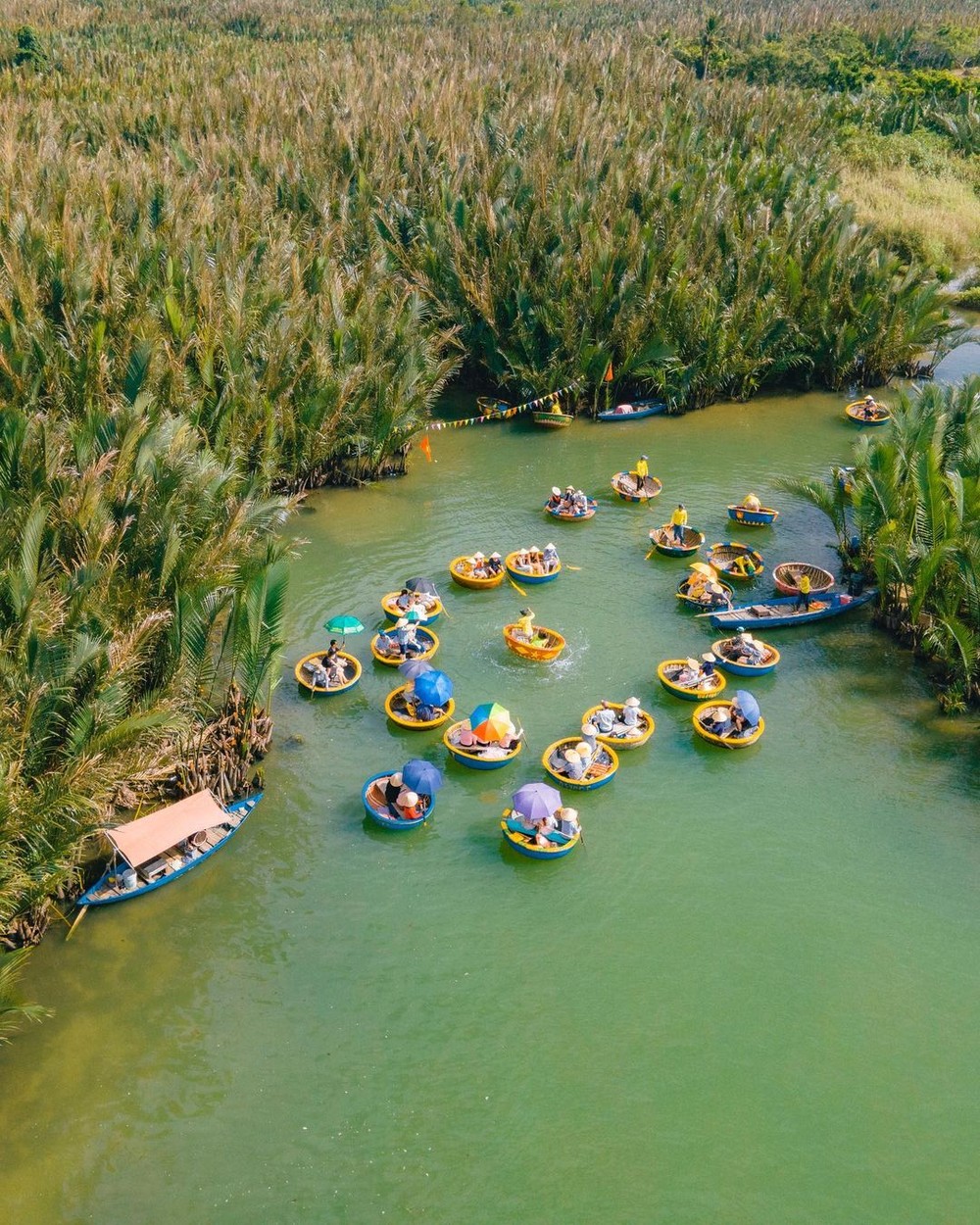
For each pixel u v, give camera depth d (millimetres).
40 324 37250
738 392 54750
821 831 26094
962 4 169250
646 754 28656
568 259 50875
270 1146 18688
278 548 27938
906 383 56719
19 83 76875
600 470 46156
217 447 37219
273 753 28156
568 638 33500
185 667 25188
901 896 24281
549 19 141375
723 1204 17984
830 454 48219
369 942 22797
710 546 39375
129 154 57312
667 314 51000
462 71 83938
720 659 31703
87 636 22109
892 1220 17859
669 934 23203
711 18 117125
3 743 20219
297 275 44344
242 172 57500
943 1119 19562
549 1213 17766
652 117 75875
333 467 43875
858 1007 21625
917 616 32438
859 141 86062
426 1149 18734
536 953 22672
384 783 26484
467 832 25938
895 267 56906
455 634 33500
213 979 21766
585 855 25250
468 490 43969
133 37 107812
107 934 22656
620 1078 20078
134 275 42156
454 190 57750
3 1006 18672
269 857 24906
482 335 51375
